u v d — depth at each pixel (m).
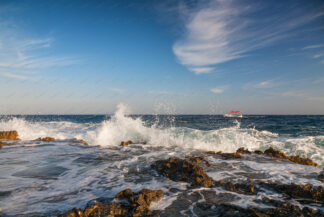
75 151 8.33
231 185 4.37
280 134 16.00
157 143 10.81
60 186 4.32
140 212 3.11
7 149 8.44
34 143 10.09
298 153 9.17
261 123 27.95
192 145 10.25
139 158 7.23
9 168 5.67
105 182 4.62
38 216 2.95
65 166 6.00
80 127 18.48
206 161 6.72
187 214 3.11
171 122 17.62
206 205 3.44
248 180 4.85
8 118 14.88
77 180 4.75
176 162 5.66
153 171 5.57
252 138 11.58
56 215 2.98
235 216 3.03
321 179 5.03
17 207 3.25
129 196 3.56
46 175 5.11
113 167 5.96
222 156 7.79
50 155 7.46
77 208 3.15
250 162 6.82
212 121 28.47
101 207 3.09
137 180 4.80
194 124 23.72
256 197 3.81
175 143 10.67
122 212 3.09
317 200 3.72
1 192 3.92
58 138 12.58
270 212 3.14
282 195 3.95
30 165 6.04
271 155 8.11
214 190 4.18
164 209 3.28
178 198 3.74
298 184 4.55
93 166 6.04
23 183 4.47
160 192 3.71
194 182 4.54
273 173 5.53
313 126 23.08
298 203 3.59
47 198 3.65
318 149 9.55
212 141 11.02
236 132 12.86
